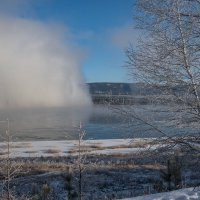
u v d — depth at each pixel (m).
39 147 41.69
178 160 11.29
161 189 14.66
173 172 13.61
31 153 35.38
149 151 9.83
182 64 9.60
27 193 15.10
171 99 9.76
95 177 19.56
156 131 9.84
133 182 19.02
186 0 9.70
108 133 51.84
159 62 9.71
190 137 9.62
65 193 15.88
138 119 9.95
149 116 9.90
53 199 14.45
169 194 11.10
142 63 9.95
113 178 19.84
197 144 9.62
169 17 9.68
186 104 9.64
